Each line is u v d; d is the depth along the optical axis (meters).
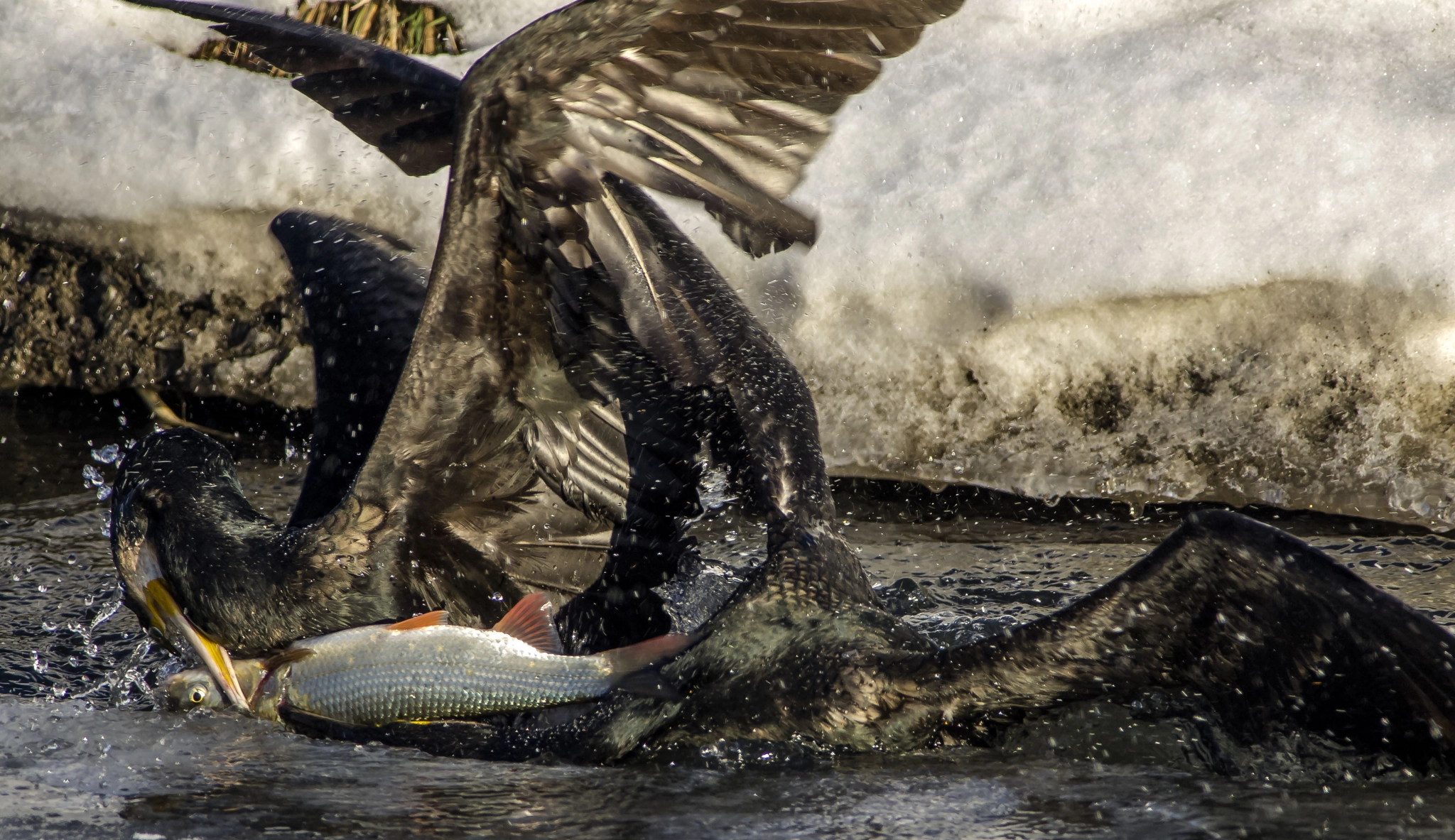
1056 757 6.66
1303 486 11.00
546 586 8.34
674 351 8.06
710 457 8.38
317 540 7.73
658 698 7.09
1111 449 11.50
